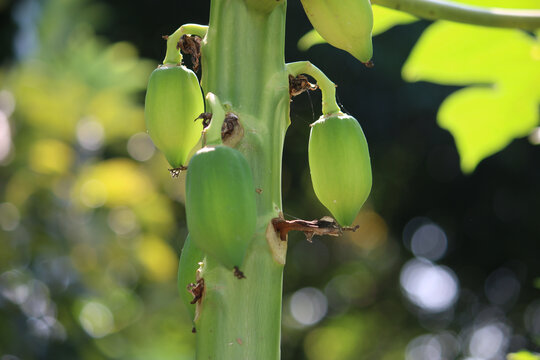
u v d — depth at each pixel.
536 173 9.69
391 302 10.87
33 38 6.52
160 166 6.49
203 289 1.13
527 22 1.45
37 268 5.02
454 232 10.59
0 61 6.62
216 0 1.20
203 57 1.20
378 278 10.89
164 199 6.19
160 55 9.46
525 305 10.48
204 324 1.12
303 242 10.35
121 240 5.47
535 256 10.31
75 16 6.52
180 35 1.27
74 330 5.04
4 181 5.11
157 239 5.70
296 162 9.18
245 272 1.12
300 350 10.73
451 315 10.79
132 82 6.20
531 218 10.05
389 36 8.19
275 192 1.16
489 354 10.57
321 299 10.92
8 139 5.15
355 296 11.01
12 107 5.27
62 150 5.21
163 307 6.33
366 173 1.22
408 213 10.45
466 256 10.67
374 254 10.76
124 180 5.45
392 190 10.23
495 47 2.13
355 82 8.58
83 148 5.60
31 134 5.29
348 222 1.24
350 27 1.21
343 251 10.61
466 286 10.80
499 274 10.67
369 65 1.24
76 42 6.14
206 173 1.03
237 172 1.04
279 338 1.14
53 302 4.98
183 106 1.26
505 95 2.24
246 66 1.17
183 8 9.34
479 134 2.31
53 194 5.17
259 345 1.12
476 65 2.18
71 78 5.72
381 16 2.00
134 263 5.63
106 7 9.18
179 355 5.83
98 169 5.39
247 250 1.13
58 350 4.94
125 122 5.79
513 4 1.96
